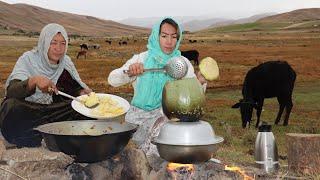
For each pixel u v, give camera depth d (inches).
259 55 1841.8
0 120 196.4
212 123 502.3
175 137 174.9
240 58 1694.1
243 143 355.6
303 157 231.1
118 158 189.0
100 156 169.8
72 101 203.0
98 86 904.3
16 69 204.1
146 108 219.6
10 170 166.9
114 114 201.6
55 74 211.9
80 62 1471.5
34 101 206.5
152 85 217.2
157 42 219.6
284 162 267.6
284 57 1734.7
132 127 185.9
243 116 498.0
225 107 647.8
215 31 7455.7
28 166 168.6
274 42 2984.7
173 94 182.9
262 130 237.0
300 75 1144.8
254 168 231.0
